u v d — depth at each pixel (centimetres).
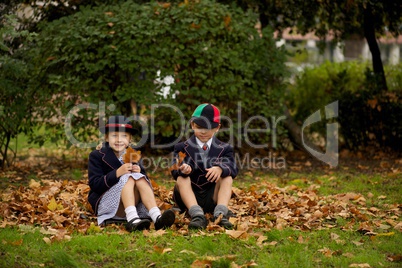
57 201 603
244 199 632
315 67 1148
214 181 542
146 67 831
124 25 820
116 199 514
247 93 899
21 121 856
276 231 504
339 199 655
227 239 476
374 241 490
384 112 987
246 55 887
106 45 813
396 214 589
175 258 431
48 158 990
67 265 414
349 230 519
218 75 857
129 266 419
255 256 442
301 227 525
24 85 840
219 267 414
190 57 861
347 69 1138
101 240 462
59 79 831
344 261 435
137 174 516
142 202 524
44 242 461
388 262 439
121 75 842
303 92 1102
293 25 1088
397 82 1109
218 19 862
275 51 908
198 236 482
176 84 845
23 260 419
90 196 539
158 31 820
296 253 446
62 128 856
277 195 667
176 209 571
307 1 1006
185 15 838
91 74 848
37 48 827
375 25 1086
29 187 712
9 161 952
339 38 1125
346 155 1017
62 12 960
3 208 559
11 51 906
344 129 1039
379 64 1058
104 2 930
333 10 1035
